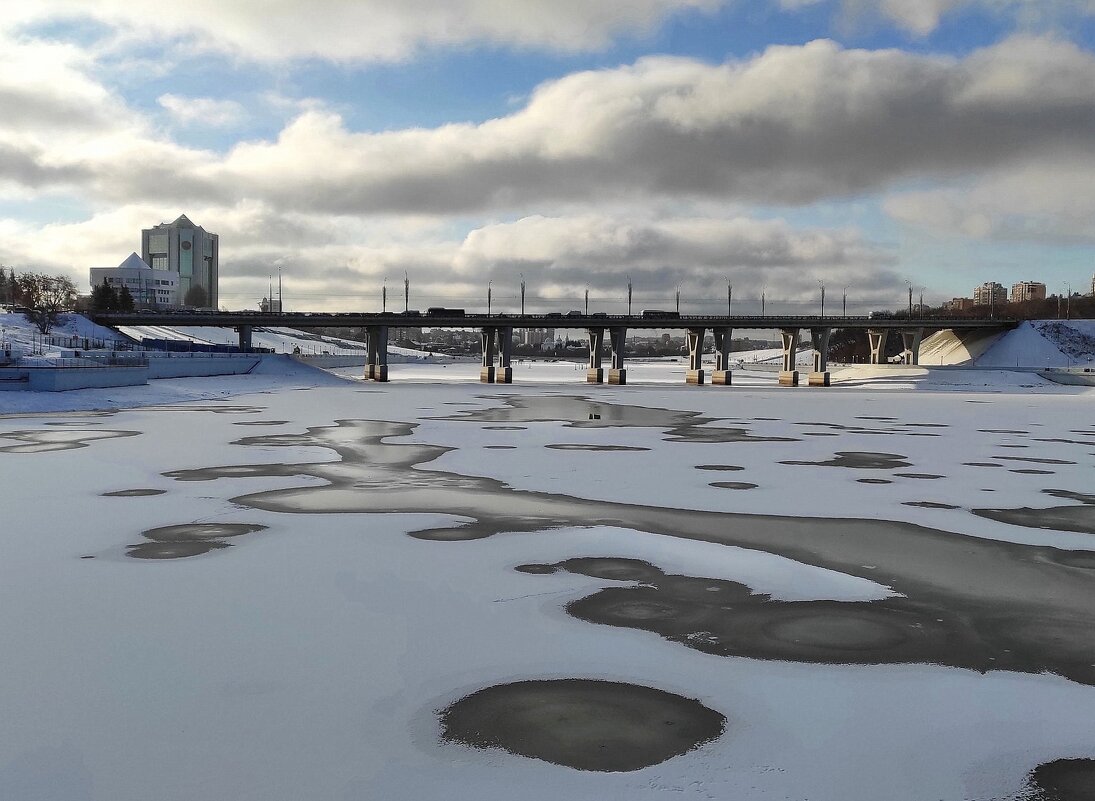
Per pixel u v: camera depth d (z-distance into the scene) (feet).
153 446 151.53
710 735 37.17
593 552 72.49
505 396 354.13
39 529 79.92
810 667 45.75
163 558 68.69
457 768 33.73
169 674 43.29
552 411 258.98
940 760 34.88
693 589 61.26
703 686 42.93
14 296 629.10
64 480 110.63
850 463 135.23
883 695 41.86
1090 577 65.36
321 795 31.32
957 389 474.08
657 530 81.82
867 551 73.67
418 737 36.58
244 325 529.45
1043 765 34.50
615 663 46.14
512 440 168.04
